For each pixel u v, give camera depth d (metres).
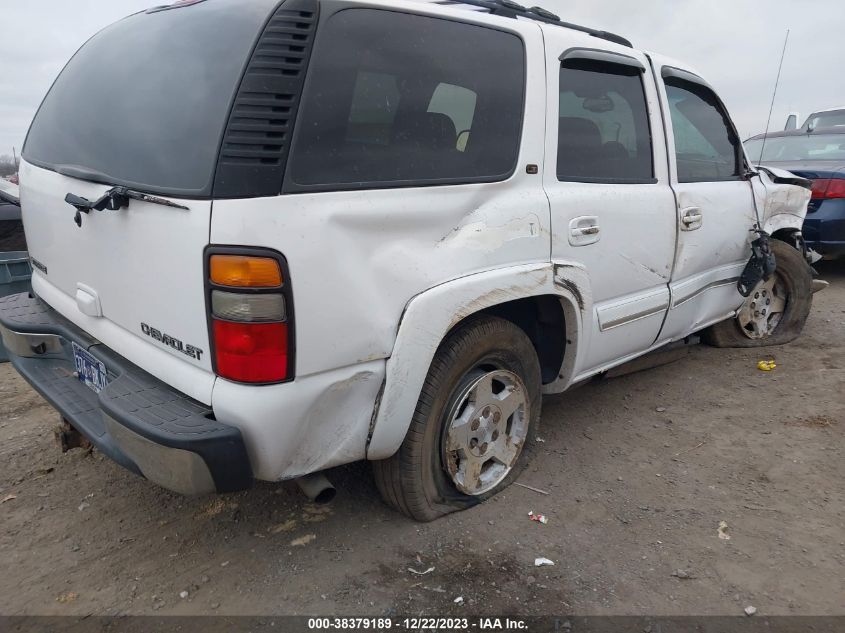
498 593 2.38
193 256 1.98
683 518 2.86
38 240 2.95
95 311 2.53
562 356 3.11
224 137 1.94
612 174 3.21
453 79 2.49
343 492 3.01
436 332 2.35
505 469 3.00
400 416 2.36
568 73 2.98
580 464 3.31
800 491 3.06
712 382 4.38
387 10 2.30
